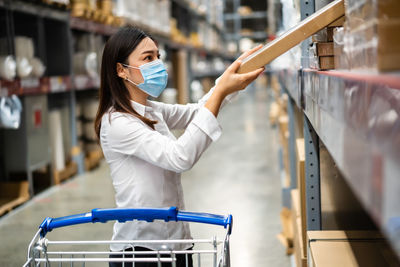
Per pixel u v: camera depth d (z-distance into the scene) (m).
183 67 12.83
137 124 1.55
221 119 12.13
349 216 1.93
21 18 5.50
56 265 2.96
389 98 0.81
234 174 5.75
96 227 3.80
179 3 11.87
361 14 0.80
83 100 6.52
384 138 0.54
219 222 1.39
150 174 1.60
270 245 3.31
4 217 4.12
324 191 1.93
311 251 1.58
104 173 5.96
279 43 1.36
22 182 4.65
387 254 1.53
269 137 8.76
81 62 6.30
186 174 5.85
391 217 0.50
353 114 0.70
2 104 4.30
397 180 0.48
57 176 5.30
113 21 6.81
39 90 4.85
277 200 4.51
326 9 1.28
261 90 24.48
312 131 1.91
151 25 8.56
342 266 1.46
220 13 21.47
